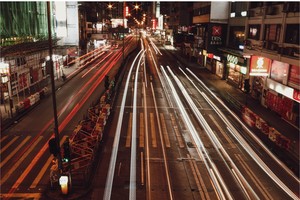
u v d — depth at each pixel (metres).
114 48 113.00
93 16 100.81
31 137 25.81
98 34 97.25
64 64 64.06
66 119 30.69
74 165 18.64
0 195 17.23
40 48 41.66
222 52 54.66
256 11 39.91
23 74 40.19
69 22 64.31
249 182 19.19
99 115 28.73
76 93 41.91
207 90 45.91
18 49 34.66
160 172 20.19
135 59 83.62
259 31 38.66
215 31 56.56
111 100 38.16
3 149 23.36
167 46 127.62
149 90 45.25
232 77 50.22
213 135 27.27
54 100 16.09
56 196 17.05
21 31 41.50
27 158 21.92
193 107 36.38
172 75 58.75
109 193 17.50
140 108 35.44
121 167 20.70
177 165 21.30
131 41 153.12
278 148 24.38
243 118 32.44
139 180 19.05
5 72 31.25
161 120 31.20
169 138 26.33
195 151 23.77
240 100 39.72
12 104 31.64
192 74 60.31
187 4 93.25
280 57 31.33
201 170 20.64
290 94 29.59
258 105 37.28
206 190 18.09
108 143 24.84
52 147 16.38
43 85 44.97
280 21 32.34
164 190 17.98
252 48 39.34
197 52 76.69
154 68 67.69
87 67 66.88
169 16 140.62
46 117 31.16
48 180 18.94
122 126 29.05
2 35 35.47
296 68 29.02
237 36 50.69
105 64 72.06
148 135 26.91
